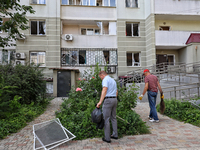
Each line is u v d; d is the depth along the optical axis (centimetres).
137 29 1584
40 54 1443
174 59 1631
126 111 490
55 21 1452
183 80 1066
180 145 336
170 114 580
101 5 1583
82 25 1596
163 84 1020
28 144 354
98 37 1519
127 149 322
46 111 694
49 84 1391
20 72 742
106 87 355
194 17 1541
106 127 357
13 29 604
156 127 459
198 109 563
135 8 1561
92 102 478
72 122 428
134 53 1575
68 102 542
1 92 507
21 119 518
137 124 426
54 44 1441
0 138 387
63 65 1461
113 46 1534
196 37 1410
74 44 1489
